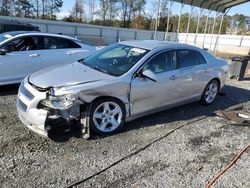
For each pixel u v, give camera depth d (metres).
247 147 4.02
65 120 3.62
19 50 6.14
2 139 3.70
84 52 7.16
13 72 6.00
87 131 3.83
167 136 4.20
